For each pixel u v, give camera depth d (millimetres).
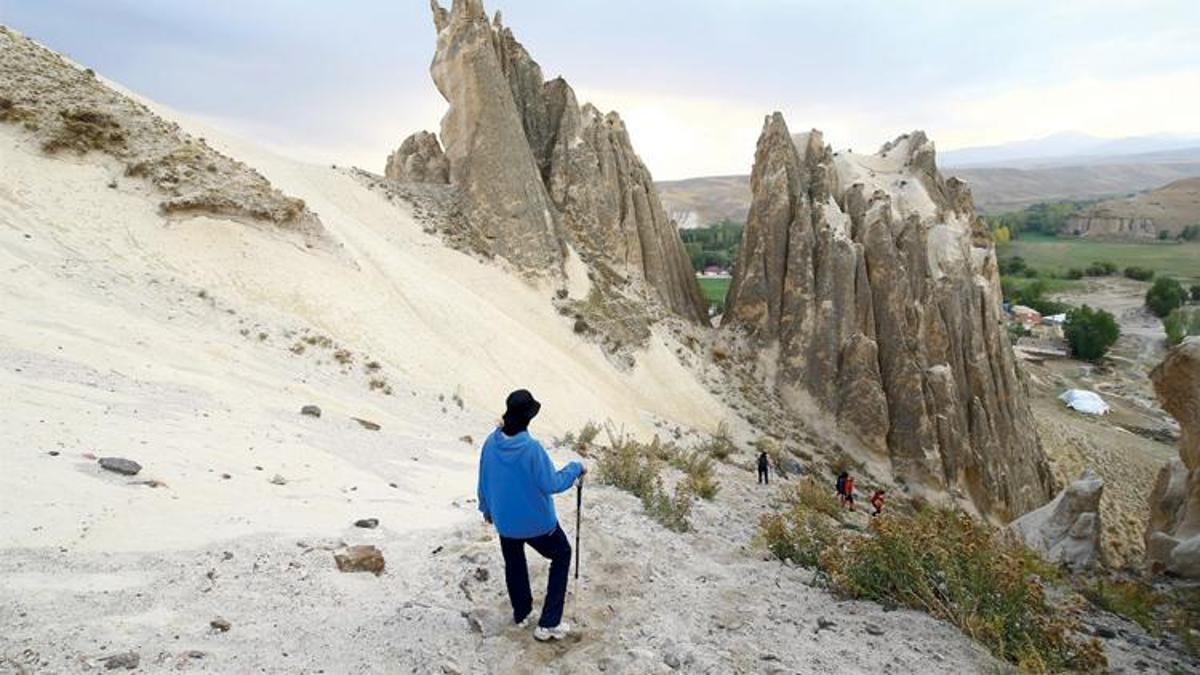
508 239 35469
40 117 20953
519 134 37469
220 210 22125
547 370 27391
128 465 7645
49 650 4516
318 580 6328
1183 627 9648
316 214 25422
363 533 7816
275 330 19109
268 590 5992
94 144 21453
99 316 14742
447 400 20406
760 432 34656
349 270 24516
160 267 19125
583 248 40000
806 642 6453
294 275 22109
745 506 16984
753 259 41062
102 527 6312
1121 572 14555
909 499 33750
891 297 38281
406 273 27391
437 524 8766
